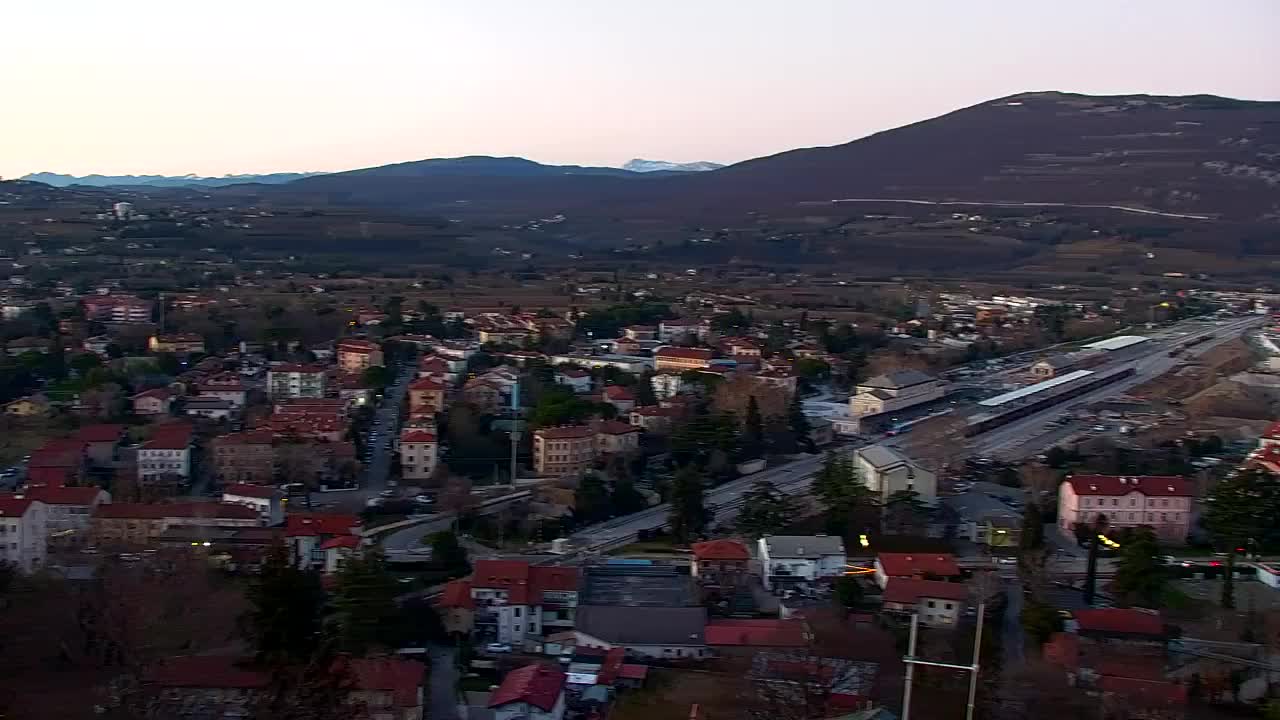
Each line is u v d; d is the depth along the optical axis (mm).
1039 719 116750
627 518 199625
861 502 187875
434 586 159250
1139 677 127562
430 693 127438
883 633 140750
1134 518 185750
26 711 111562
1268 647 139875
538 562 171625
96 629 131000
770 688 121938
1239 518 175000
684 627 142375
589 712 122250
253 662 110125
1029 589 159125
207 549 160625
